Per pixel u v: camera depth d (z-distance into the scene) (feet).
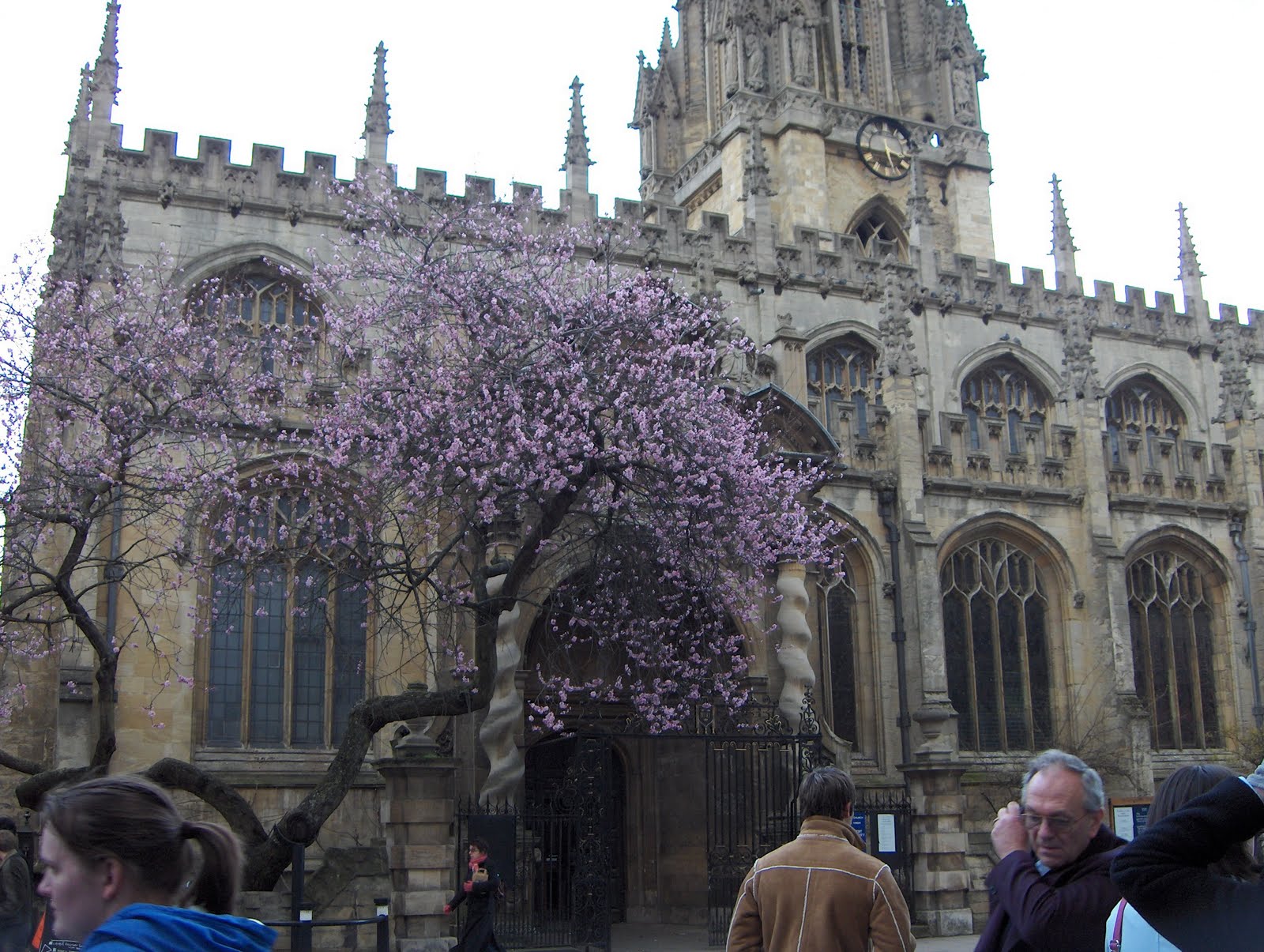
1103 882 24.57
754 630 127.44
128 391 103.86
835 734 142.31
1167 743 161.89
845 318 163.43
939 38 216.95
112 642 101.04
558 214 150.82
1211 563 167.84
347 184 139.85
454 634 117.08
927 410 161.38
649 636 111.96
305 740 123.03
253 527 118.73
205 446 104.17
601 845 95.30
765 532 114.21
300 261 135.44
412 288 110.42
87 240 120.67
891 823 109.81
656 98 233.96
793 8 206.80
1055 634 156.15
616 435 102.78
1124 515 163.53
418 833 94.43
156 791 17.06
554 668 129.80
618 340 104.99
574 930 94.73
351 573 106.83
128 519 115.34
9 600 107.14
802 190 198.49
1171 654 164.35
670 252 155.33
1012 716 152.56
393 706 87.61
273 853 81.25
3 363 95.45
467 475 97.60
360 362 124.16
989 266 175.63
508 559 112.16
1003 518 154.20
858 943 30.89
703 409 108.99
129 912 15.76
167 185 131.23
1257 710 163.94
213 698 120.16
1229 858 21.97
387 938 73.41
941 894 110.52
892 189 208.95
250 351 114.73
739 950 32.17
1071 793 25.40
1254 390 191.83
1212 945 18.54
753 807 114.21
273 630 123.65
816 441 132.67
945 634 150.51
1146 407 184.96
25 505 89.04
